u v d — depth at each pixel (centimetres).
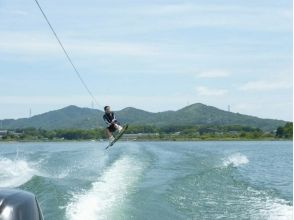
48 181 2075
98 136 13375
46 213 1332
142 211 1395
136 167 2911
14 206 548
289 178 2845
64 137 13488
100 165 3092
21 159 3794
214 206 1569
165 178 2292
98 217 1285
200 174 2505
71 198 1560
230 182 2211
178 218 1357
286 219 1388
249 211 1502
